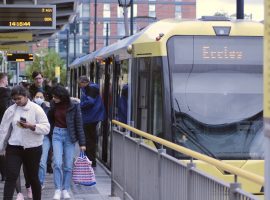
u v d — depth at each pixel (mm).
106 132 18281
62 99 11797
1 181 14227
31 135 9922
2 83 12906
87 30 130625
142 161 9766
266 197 3441
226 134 11969
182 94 12062
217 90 12125
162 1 125438
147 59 12578
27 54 45781
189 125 11969
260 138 11992
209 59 12234
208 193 6105
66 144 11961
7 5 22672
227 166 5570
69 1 24969
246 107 12102
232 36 12352
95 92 17141
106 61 18547
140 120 12867
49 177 15320
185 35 12297
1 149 9977
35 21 22875
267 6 3443
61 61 110375
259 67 12297
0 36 30156
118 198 12273
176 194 7543
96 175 16266
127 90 14117
